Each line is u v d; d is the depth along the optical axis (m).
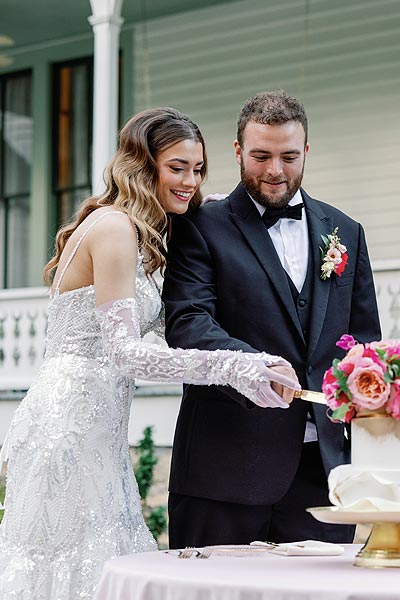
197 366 3.43
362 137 12.76
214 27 13.79
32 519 3.71
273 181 3.87
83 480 3.72
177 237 4.02
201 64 13.88
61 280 3.85
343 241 4.08
